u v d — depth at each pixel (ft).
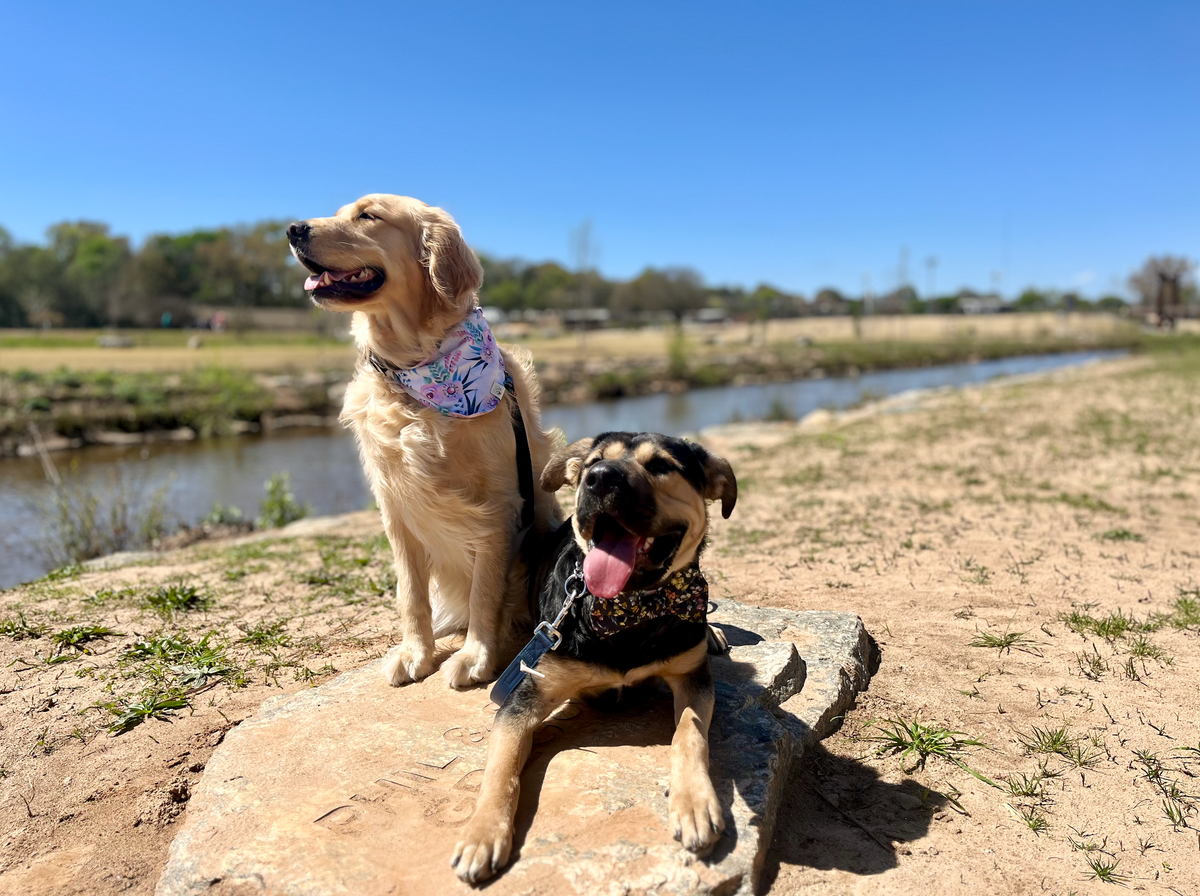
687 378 37.68
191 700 4.04
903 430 14.97
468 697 3.75
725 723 3.31
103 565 6.73
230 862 2.65
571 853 2.59
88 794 3.35
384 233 3.88
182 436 21.35
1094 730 3.61
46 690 4.11
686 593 3.17
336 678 4.02
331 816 2.85
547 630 3.26
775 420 22.47
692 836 2.56
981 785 3.25
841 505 8.24
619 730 3.36
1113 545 6.46
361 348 4.22
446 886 2.51
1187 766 3.33
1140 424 14.37
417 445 3.88
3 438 18.63
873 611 5.07
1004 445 12.40
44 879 2.92
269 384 27.40
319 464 17.06
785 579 5.75
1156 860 2.81
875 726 3.71
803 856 2.84
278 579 5.95
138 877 2.92
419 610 4.09
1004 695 3.95
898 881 2.72
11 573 8.84
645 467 3.20
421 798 2.94
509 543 4.12
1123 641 4.51
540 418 4.66
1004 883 2.71
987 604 5.14
